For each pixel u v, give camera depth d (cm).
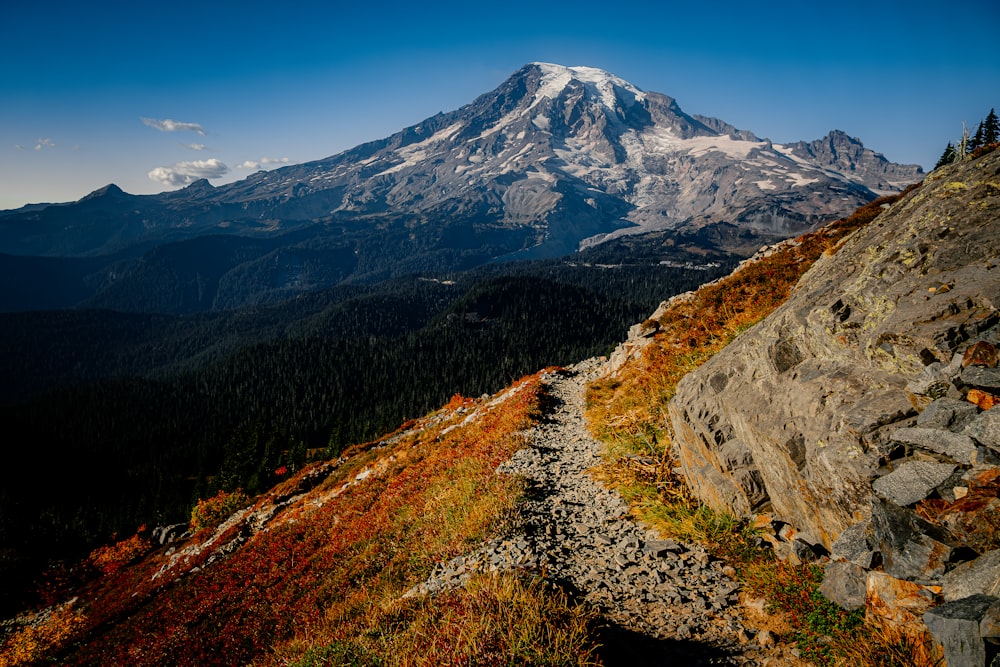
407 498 2003
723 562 855
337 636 905
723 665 610
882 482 588
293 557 2377
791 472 780
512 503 1284
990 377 555
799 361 880
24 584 7244
